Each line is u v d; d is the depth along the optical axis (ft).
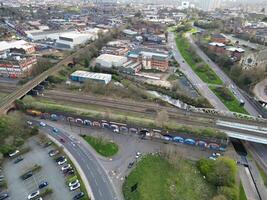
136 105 610.65
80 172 399.65
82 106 598.34
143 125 506.48
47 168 406.82
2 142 448.65
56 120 543.80
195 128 493.36
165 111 540.52
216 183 381.19
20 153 436.76
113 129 516.73
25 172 396.98
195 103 636.07
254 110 618.44
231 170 386.52
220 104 640.99
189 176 399.65
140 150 458.50
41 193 355.56
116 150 454.81
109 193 362.53
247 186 391.86
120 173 401.90
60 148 449.89
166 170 410.31
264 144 501.15
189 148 471.62
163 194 362.94
